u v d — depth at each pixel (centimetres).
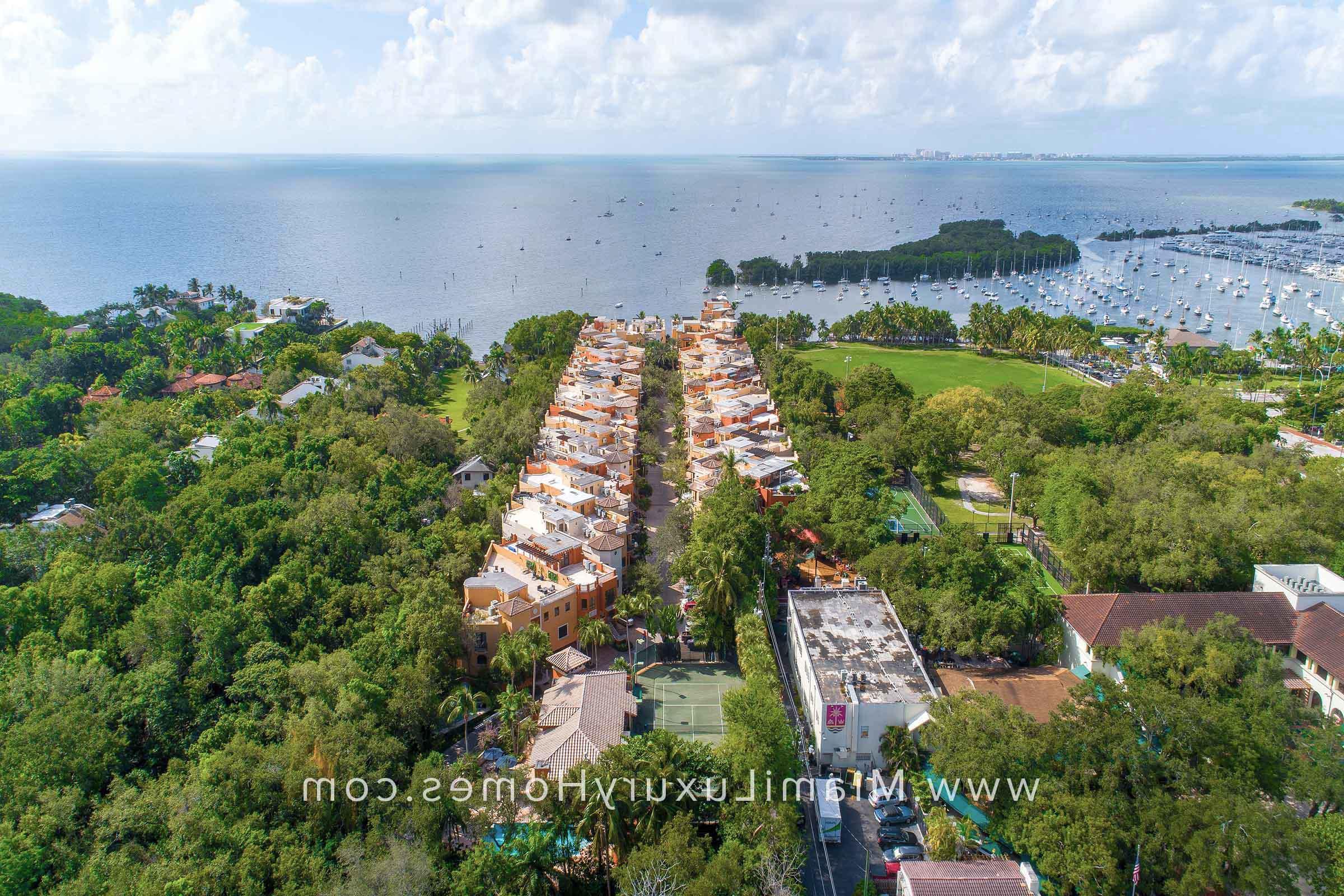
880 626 11056
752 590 12062
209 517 13225
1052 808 7688
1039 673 10406
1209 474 14650
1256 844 6912
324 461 16562
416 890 6969
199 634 10175
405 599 11338
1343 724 8862
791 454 17900
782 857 7250
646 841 7588
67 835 7681
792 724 10119
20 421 19388
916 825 8638
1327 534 13112
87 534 13125
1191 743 8075
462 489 15488
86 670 9319
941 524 15712
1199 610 10638
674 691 11119
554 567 12344
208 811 7619
